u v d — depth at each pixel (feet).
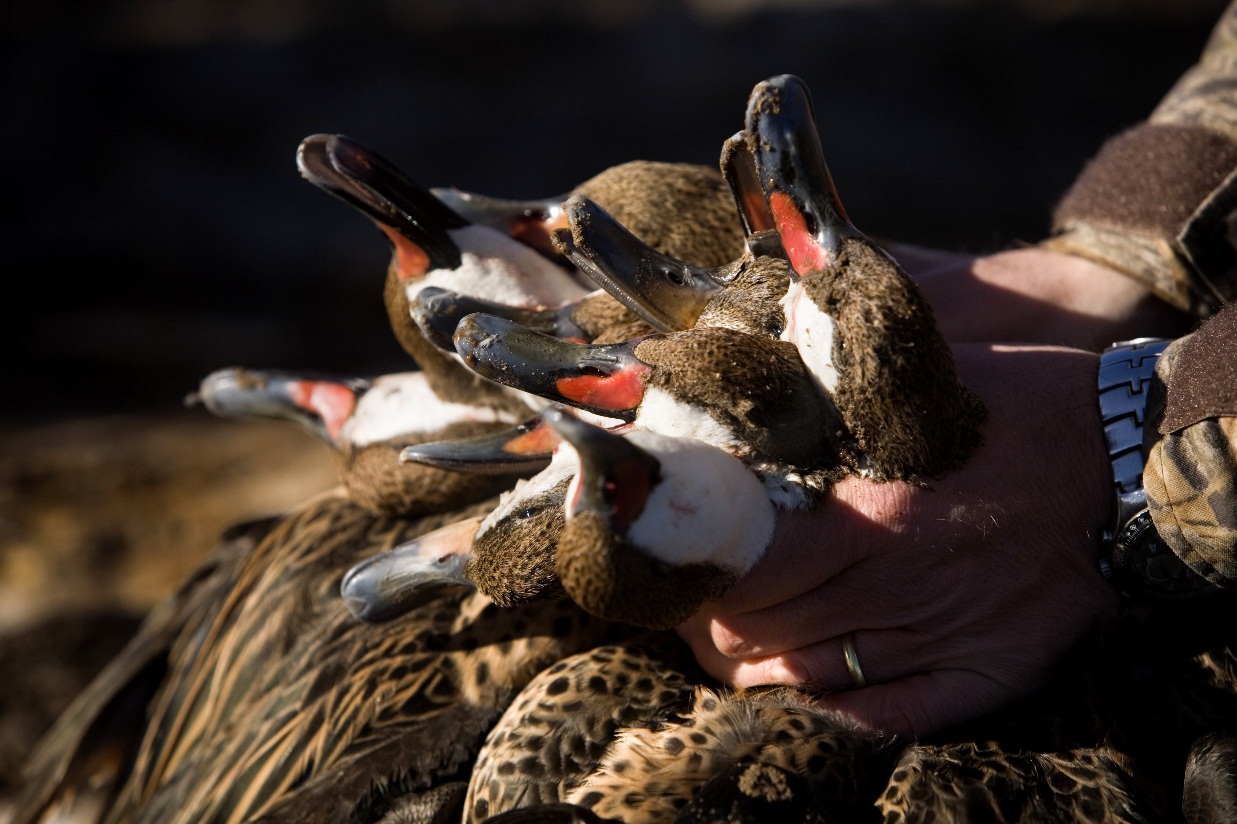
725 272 4.10
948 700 4.13
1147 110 20.02
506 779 4.15
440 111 21.50
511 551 4.05
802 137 3.94
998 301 4.54
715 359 3.96
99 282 15.81
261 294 15.49
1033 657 4.14
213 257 16.52
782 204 3.96
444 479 4.51
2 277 15.75
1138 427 4.13
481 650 4.36
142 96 22.13
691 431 3.97
